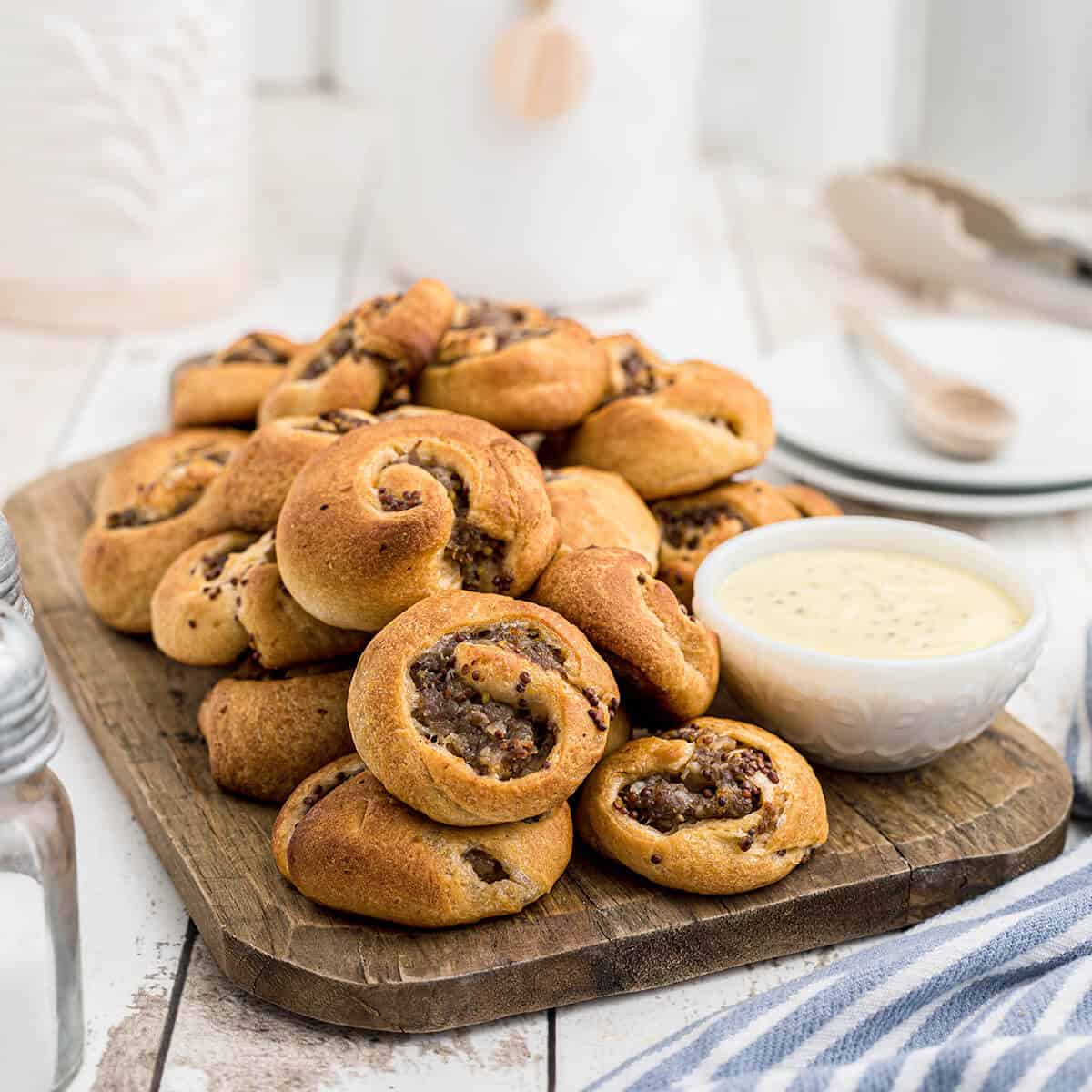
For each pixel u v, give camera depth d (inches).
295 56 68.9
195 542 27.2
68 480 32.6
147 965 22.5
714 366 28.5
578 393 27.2
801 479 32.6
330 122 65.1
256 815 24.0
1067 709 27.4
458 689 22.3
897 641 24.6
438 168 42.2
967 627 24.8
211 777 24.7
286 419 26.9
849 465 32.4
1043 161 54.8
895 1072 20.0
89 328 42.3
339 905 22.3
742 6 59.9
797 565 26.2
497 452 24.1
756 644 24.3
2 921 20.5
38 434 36.4
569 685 22.3
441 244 43.2
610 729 23.7
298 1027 21.8
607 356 28.3
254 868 23.1
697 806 22.9
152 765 25.0
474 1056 21.5
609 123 41.4
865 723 24.1
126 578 27.4
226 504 26.7
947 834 23.7
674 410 27.6
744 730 23.6
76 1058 21.0
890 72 57.5
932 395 34.3
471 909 22.1
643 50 41.2
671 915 22.4
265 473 26.1
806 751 24.9
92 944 22.8
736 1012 21.3
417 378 27.6
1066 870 23.4
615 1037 21.8
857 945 23.2
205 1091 20.9
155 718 26.0
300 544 23.5
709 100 62.0
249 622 24.7
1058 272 43.6
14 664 19.3
